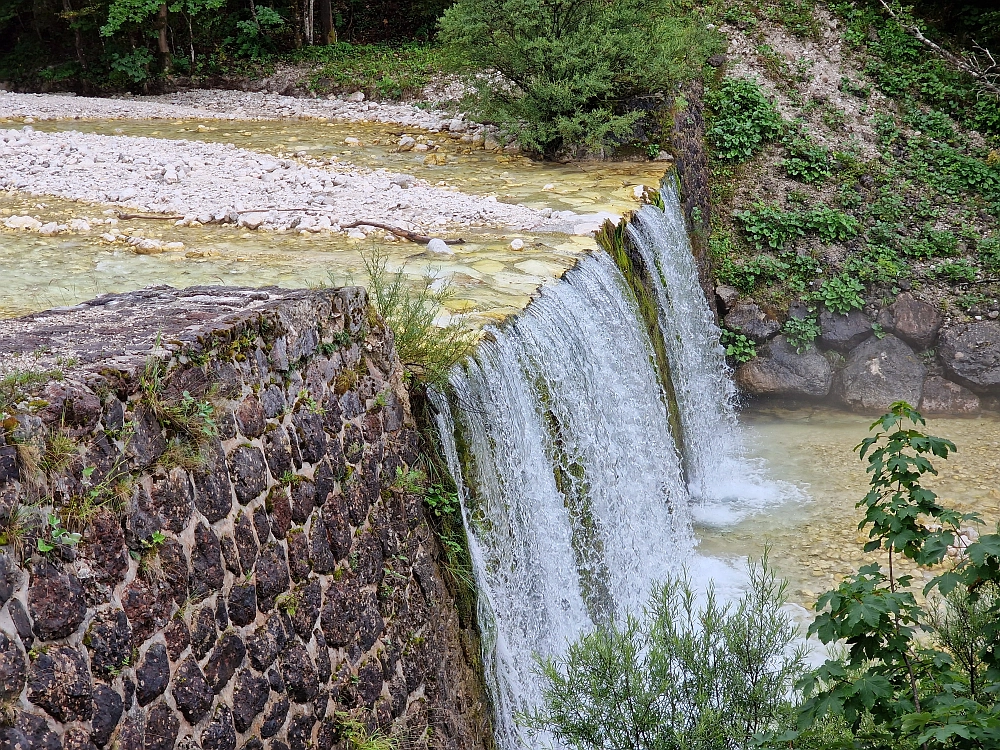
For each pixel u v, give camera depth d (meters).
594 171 11.19
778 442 11.43
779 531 9.07
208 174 10.07
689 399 10.05
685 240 11.22
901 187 14.00
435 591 4.48
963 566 3.63
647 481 7.75
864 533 8.97
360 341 4.30
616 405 7.21
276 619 3.38
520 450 5.52
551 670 4.48
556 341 6.30
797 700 4.65
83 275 6.65
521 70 11.77
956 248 13.21
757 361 12.68
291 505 3.56
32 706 2.37
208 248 7.54
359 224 8.35
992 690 3.41
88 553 2.60
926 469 3.69
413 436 4.54
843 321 12.60
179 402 3.05
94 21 18.12
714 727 4.16
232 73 17.69
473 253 7.54
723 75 14.91
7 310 5.68
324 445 3.84
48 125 13.72
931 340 12.40
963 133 14.93
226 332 3.38
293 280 6.56
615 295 7.77
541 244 7.89
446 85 15.71
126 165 10.33
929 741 3.02
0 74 19.53
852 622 3.31
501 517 5.19
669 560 7.96
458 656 4.58
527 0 11.24
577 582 6.11
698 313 11.09
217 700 3.03
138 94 17.81
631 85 11.66
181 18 18.91
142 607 2.75
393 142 13.03
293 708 3.41
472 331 5.48
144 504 2.83
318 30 19.94
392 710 3.99
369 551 4.05
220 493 3.16
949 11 16.73
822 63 15.66
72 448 2.60
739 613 4.64
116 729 2.60
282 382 3.67
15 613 2.36
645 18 11.84
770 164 14.20
